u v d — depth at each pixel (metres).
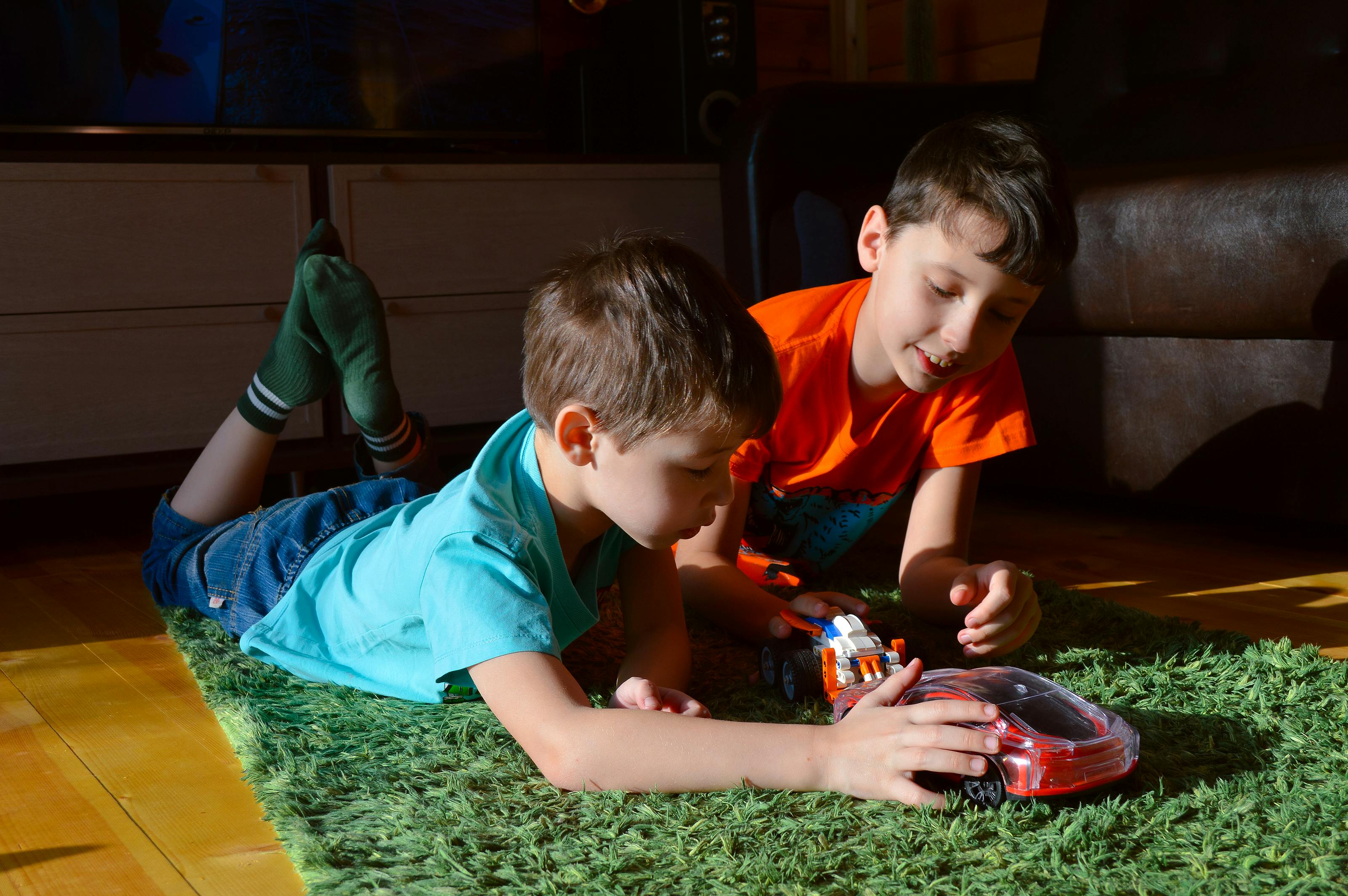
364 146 2.39
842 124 2.07
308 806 0.71
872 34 3.19
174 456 1.94
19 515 2.03
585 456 0.76
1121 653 1.00
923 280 0.92
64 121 2.07
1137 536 1.58
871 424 1.14
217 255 1.92
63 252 1.80
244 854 0.68
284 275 1.98
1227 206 1.38
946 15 3.01
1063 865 0.61
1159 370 1.54
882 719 0.69
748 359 0.73
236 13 2.19
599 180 2.25
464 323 2.15
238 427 1.30
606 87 2.59
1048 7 2.35
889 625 1.01
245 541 1.12
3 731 0.90
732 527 1.13
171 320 1.89
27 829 0.72
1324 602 1.20
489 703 0.74
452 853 0.64
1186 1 2.12
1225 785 0.69
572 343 0.74
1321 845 0.62
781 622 0.94
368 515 1.13
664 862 0.63
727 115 2.56
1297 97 1.89
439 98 2.40
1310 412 1.37
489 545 0.77
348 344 1.27
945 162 0.92
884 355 1.07
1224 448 1.47
